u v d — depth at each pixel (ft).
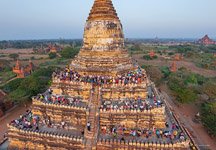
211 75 356.79
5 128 145.07
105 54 100.53
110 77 95.66
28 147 83.05
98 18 101.55
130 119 83.10
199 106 185.37
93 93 88.63
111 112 82.74
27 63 469.16
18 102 178.70
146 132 80.94
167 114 104.37
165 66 402.11
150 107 82.74
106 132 82.28
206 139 134.21
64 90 95.71
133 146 74.59
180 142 73.46
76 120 86.28
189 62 492.95
